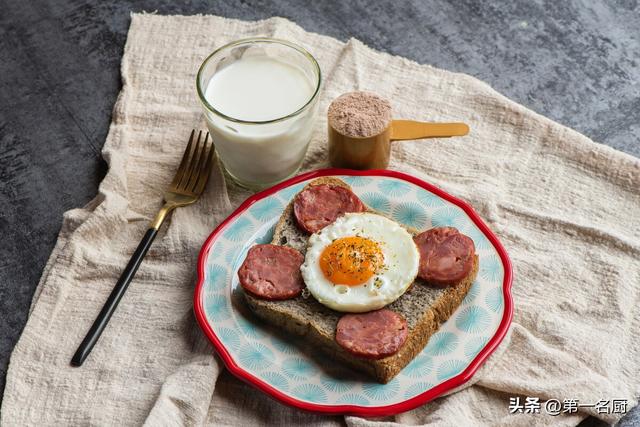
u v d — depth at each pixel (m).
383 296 0.60
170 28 0.82
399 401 0.58
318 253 0.62
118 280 0.65
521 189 0.71
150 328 0.64
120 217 0.69
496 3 0.83
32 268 0.68
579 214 0.70
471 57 0.80
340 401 0.59
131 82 0.78
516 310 0.65
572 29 0.81
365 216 0.64
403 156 0.73
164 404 0.59
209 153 0.72
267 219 0.67
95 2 0.84
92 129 0.76
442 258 0.62
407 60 0.79
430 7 0.83
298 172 0.73
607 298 0.65
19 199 0.72
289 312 0.61
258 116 0.67
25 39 0.82
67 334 0.64
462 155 0.73
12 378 0.62
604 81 0.77
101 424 0.60
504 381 0.61
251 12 0.84
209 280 0.64
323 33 0.82
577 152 0.72
